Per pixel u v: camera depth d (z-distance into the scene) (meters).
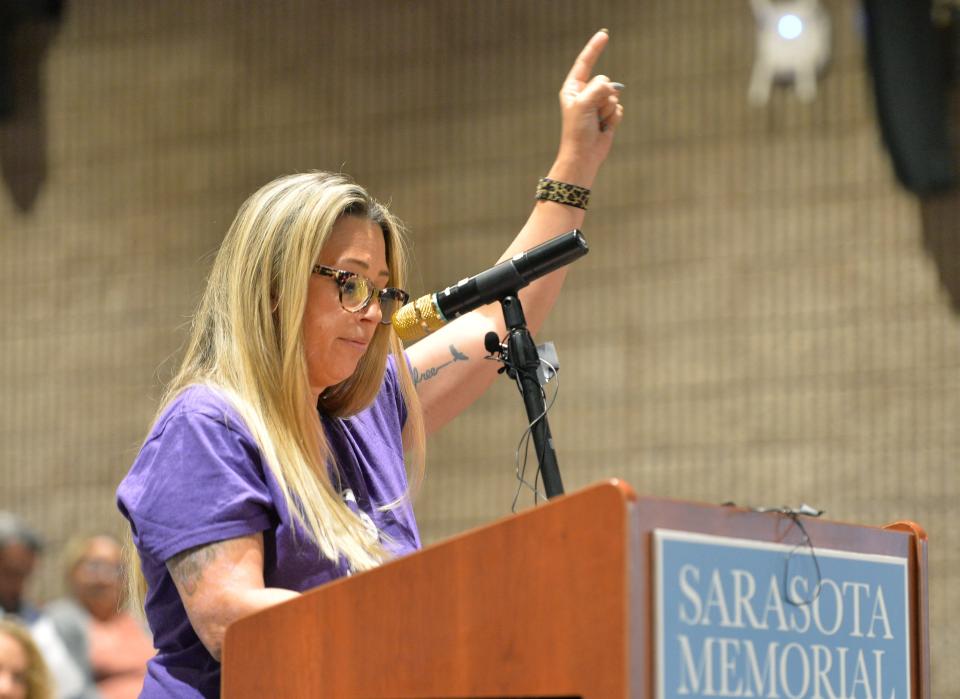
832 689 3.46
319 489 4.17
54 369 15.95
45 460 15.82
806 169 13.26
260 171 15.40
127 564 4.55
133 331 15.70
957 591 12.31
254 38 15.56
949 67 12.91
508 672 3.23
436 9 14.82
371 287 4.36
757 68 13.50
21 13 16.36
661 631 3.12
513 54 14.48
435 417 5.39
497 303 5.54
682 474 13.35
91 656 11.51
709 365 13.39
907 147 12.79
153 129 15.90
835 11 13.30
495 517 13.94
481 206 14.45
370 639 3.44
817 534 3.51
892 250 12.91
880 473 12.69
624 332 13.72
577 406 13.80
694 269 13.54
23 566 12.09
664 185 13.73
